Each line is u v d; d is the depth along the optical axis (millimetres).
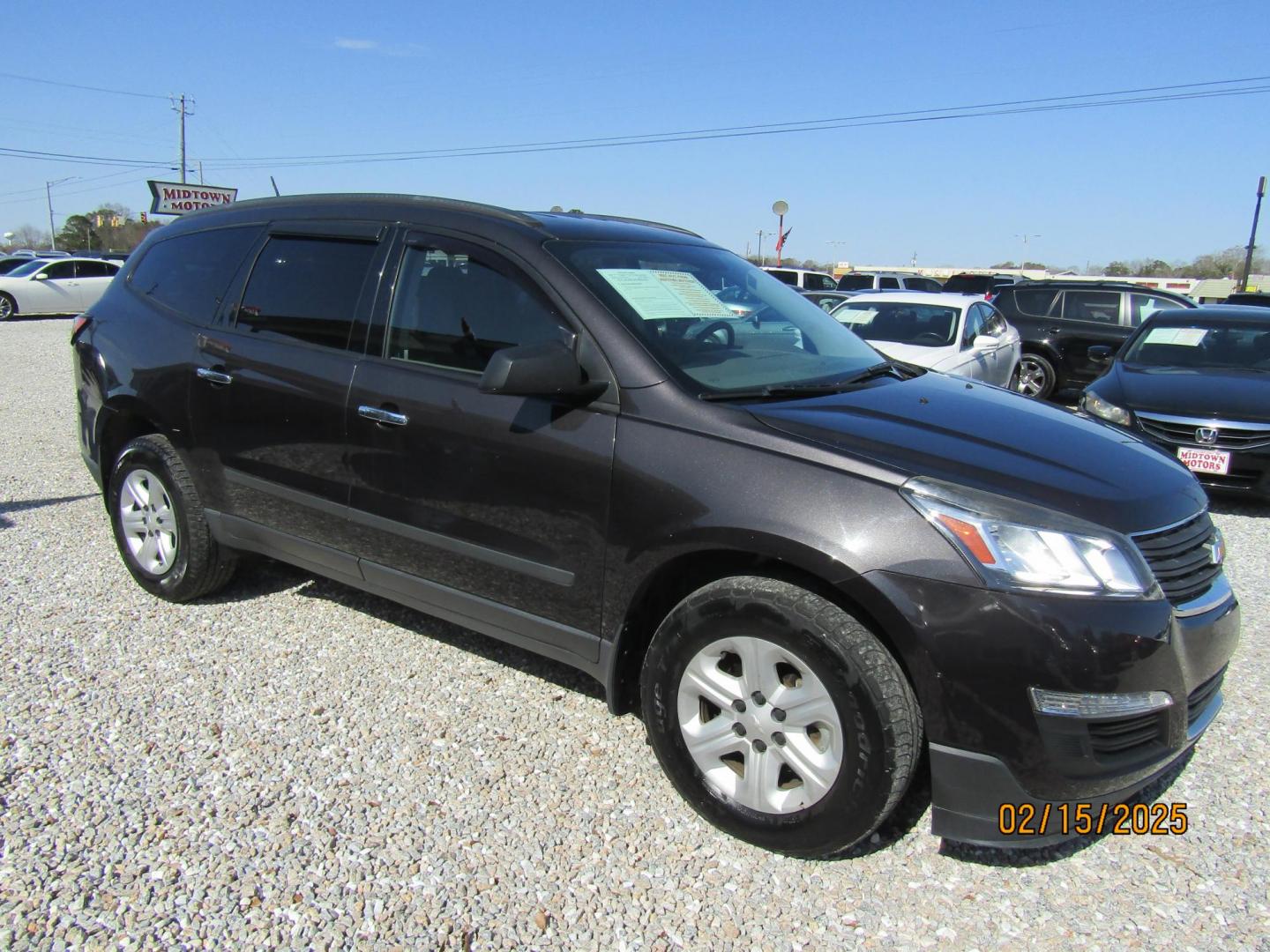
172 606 4281
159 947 2242
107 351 4375
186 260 4285
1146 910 2484
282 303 3787
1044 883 2580
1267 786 3070
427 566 3346
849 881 2566
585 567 2914
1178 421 6707
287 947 2260
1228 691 3742
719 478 2637
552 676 3693
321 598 4434
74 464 7043
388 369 3377
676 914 2422
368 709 3404
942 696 2357
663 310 3145
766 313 3627
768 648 2570
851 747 2434
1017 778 2357
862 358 3678
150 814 2750
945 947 2334
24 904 2365
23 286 22406
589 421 2891
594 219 3719
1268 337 7793
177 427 4035
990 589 2332
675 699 2773
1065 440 2920
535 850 2656
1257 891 2562
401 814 2793
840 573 2416
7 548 5023
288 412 3631
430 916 2385
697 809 2773
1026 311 12969
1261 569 5363
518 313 3143
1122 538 2457
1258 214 35781
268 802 2830
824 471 2543
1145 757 2455
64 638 3924
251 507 3867
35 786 2869
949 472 2518
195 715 3328
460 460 3145
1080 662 2305
